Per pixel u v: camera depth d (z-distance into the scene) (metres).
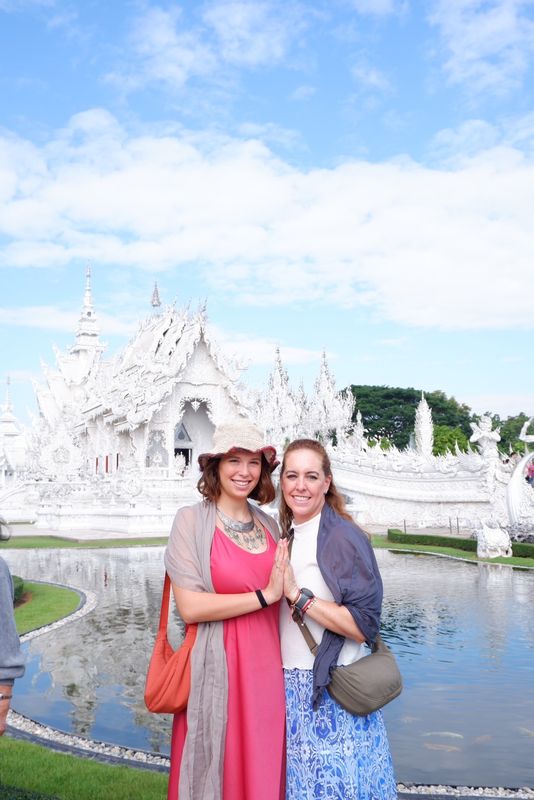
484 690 8.41
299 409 66.56
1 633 3.44
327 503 4.04
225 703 3.56
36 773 5.78
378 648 3.84
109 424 48.03
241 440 3.80
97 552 25.62
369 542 3.84
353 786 3.51
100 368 59.62
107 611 13.71
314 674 3.61
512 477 31.12
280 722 3.61
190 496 38.06
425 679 8.88
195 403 45.19
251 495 4.16
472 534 28.59
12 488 46.31
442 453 73.69
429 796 5.57
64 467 52.19
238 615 3.62
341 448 48.81
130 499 34.41
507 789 5.73
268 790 3.46
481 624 12.22
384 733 3.77
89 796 5.27
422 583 17.45
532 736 6.95
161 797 5.24
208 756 3.52
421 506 39.06
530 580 17.94
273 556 3.84
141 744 6.82
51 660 9.99
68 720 7.53
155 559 23.20
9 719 7.57
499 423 88.31
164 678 3.65
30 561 22.73
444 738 6.91
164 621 3.83
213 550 3.74
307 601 3.61
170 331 45.84
